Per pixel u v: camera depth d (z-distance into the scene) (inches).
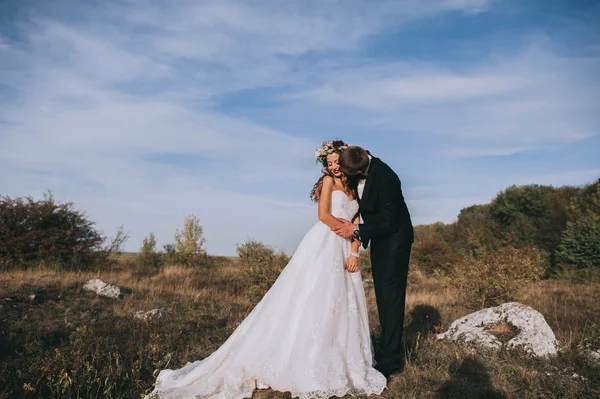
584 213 1005.8
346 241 189.9
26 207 656.4
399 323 199.3
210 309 383.6
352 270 186.9
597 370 211.5
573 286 651.5
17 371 196.5
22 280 464.8
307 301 176.2
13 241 618.2
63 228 678.5
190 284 533.0
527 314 251.9
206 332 286.2
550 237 1025.5
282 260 481.7
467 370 208.8
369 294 484.4
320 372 166.2
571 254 868.0
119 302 400.2
